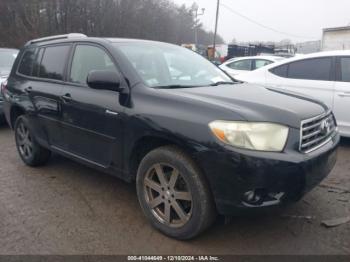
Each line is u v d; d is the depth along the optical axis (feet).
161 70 12.71
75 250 10.09
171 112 10.15
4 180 15.08
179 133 9.75
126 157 11.43
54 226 11.34
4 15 110.73
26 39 107.34
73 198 13.33
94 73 11.18
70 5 123.95
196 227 9.93
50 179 15.16
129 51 12.64
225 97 10.57
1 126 25.66
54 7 118.83
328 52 20.53
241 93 11.38
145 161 10.85
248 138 9.10
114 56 12.23
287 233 10.82
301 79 20.88
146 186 11.10
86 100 12.47
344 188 14.02
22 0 111.14
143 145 11.31
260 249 10.08
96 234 10.87
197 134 9.49
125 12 140.46
